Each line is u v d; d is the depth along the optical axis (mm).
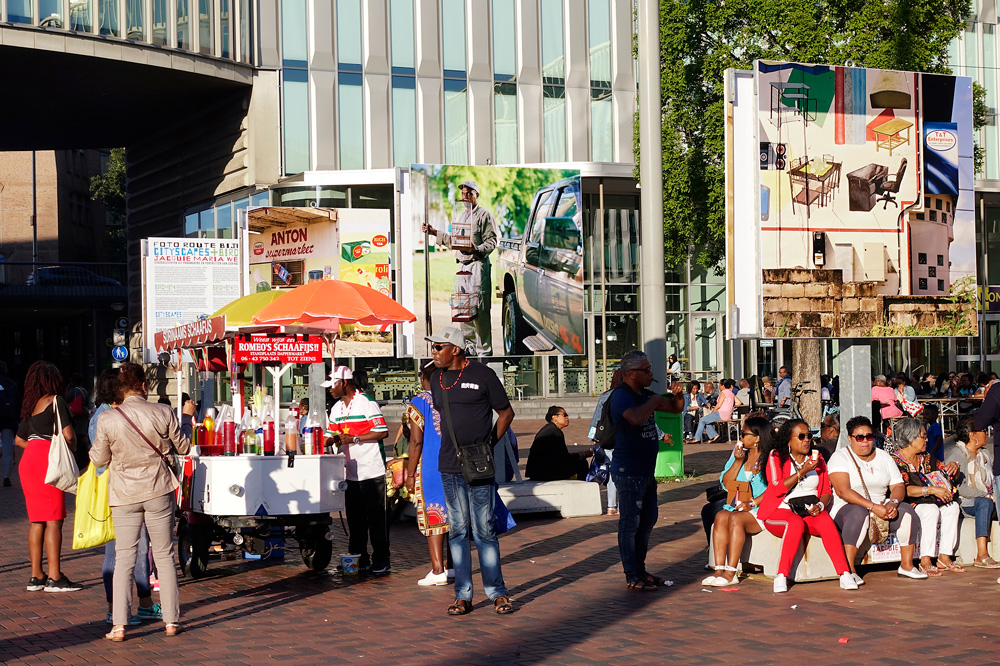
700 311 41219
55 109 40375
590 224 40000
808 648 6781
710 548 9570
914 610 7859
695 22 25641
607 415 8844
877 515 8984
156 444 7484
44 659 6836
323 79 36969
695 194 26109
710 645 6930
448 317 33969
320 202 35188
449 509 8125
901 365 42281
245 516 9195
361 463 9820
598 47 39969
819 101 13766
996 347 43906
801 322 13641
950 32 24062
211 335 9797
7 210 73438
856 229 13938
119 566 7414
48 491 9219
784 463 9023
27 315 58719
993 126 43375
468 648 6988
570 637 7246
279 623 7867
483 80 38469
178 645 7207
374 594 8953
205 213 40344
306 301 9539
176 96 38500
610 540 11617
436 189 34000
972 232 14625
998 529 9859
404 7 37688
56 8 32719
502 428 8320
